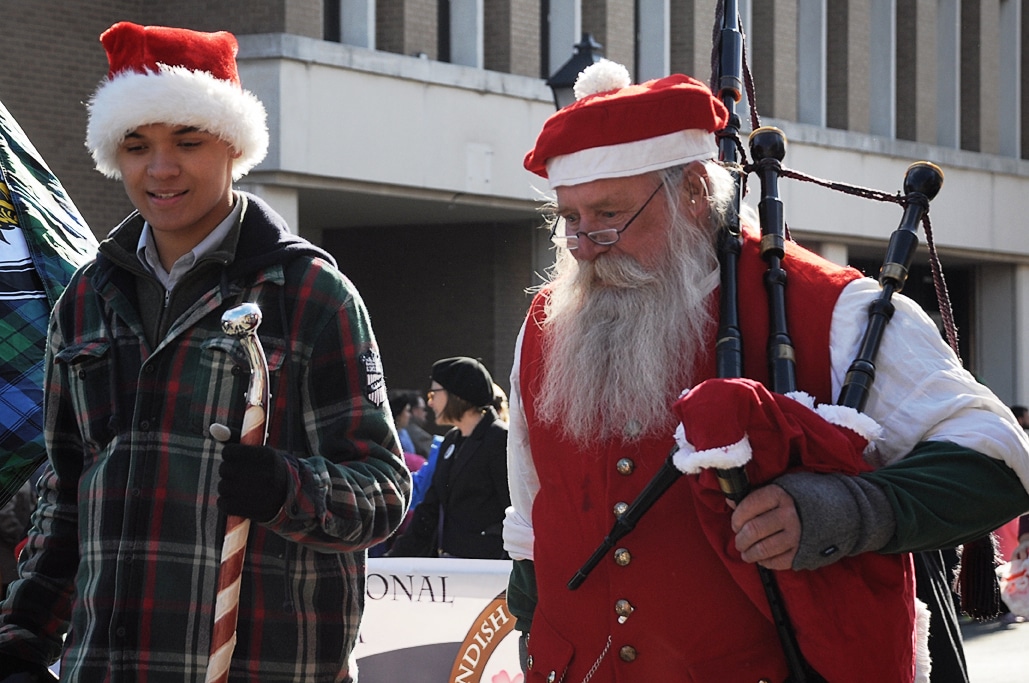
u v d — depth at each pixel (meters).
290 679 2.66
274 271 2.74
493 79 13.90
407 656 5.19
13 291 3.61
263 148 2.86
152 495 2.69
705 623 2.39
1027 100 21.69
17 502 3.92
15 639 2.85
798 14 18.05
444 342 16.17
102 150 2.77
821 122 18.09
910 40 19.44
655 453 2.46
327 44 12.45
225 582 2.56
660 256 2.51
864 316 2.41
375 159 12.87
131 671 2.65
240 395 2.68
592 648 2.50
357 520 2.63
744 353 2.45
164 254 2.82
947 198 19.64
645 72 16.12
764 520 2.17
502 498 6.77
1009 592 5.75
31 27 12.02
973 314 21.69
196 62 2.77
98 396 2.79
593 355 2.52
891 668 2.27
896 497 2.21
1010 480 2.28
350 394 2.74
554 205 2.74
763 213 2.58
